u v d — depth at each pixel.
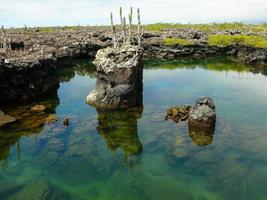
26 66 41.03
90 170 24.64
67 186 22.45
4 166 25.12
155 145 28.61
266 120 34.22
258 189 21.88
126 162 25.83
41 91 44.38
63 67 71.75
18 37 86.50
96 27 162.00
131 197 21.20
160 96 44.72
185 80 56.12
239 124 33.03
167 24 157.00
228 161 25.44
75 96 44.94
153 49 89.25
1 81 37.66
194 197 21.06
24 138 29.78
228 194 21.36
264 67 68.25
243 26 146.50
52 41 85.88
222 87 50.03
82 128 32.50
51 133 31.02
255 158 25.84
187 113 35.16
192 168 24.66
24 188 22.03
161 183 22.80
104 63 38.72
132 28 129.88
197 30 121.19
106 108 38.81
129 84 38.53
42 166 25.14
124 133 31.34
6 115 33.59
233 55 86.00
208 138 29.72
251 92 46.53
